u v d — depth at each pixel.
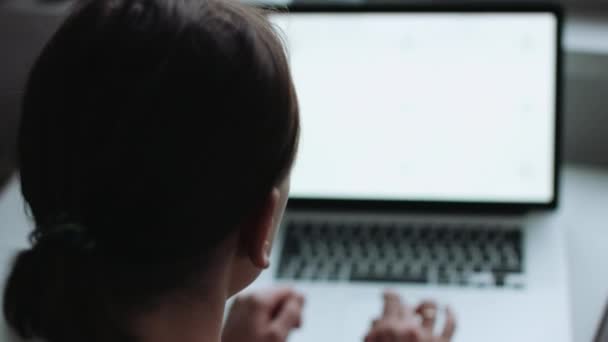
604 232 0.98
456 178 0.99
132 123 0.44
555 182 0.97
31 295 0.45
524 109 0.98
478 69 0.98
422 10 0.99
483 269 0.92
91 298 0.45
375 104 1.00
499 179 0.98
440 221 0.99
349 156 1.00
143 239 0.46
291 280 0.92
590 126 1.08
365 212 1.00
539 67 0.97
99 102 0.45
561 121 0.97
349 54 1.00
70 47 0.46
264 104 0.46
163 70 0.44
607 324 0.80
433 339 0.74
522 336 0.83
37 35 1.12
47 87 0.46
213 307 0.52
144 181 0.45
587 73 1.06
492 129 0.98
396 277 0.91
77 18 0.47
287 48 0.51
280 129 0.47
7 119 1.15
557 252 0.93
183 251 0.47
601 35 1.10
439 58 0.99
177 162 0.45
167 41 0.45
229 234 0.49
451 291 0.89
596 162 1.10
